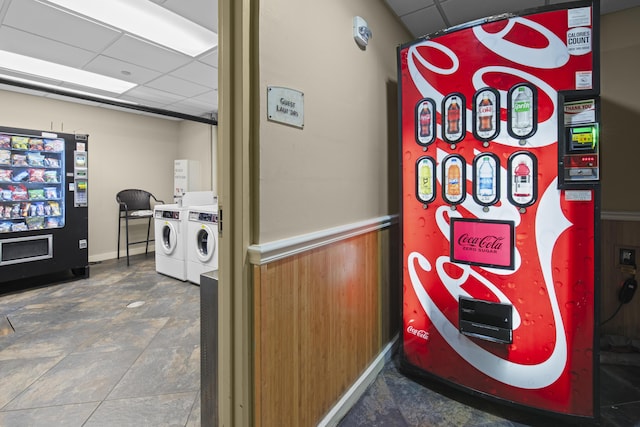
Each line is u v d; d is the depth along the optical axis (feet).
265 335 3.84
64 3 7.56
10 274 11.50
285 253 4.06
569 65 4.53
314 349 4.69
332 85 5.06
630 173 7.36
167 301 10.80
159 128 19.07
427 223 5.81
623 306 7.50
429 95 5.64
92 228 16.37
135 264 16.01
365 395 5.88
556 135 4.65
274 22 3.88
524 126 4.83
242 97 3.59
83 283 12.84
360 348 5.97
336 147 5.19
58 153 13.11
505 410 5.46
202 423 4.80
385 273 7.02
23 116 13.85
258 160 3.71
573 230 4.64
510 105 4.92
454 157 5.44
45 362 6.95
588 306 4.62
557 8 4.55
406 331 6.21
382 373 6.60
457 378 5.63
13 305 10.39
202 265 12.39
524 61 4.79
